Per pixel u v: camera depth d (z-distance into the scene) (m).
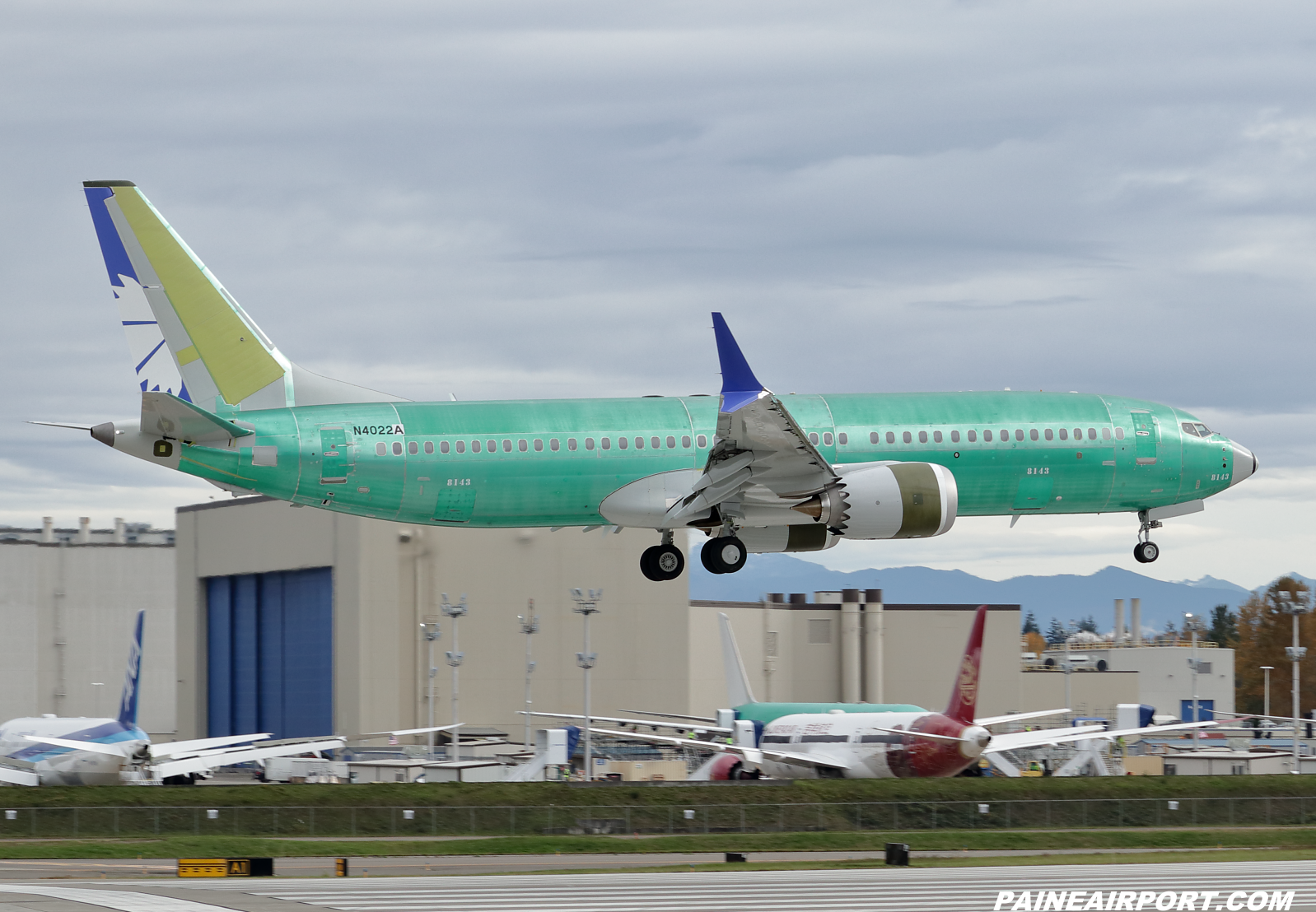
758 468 140.62
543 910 102.56
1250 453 164.88
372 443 143.38
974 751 196.25
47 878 124.38
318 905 103.12
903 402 155.38
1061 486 157.38
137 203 147.25
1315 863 136.62
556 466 146.12
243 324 148.25
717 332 132.75
